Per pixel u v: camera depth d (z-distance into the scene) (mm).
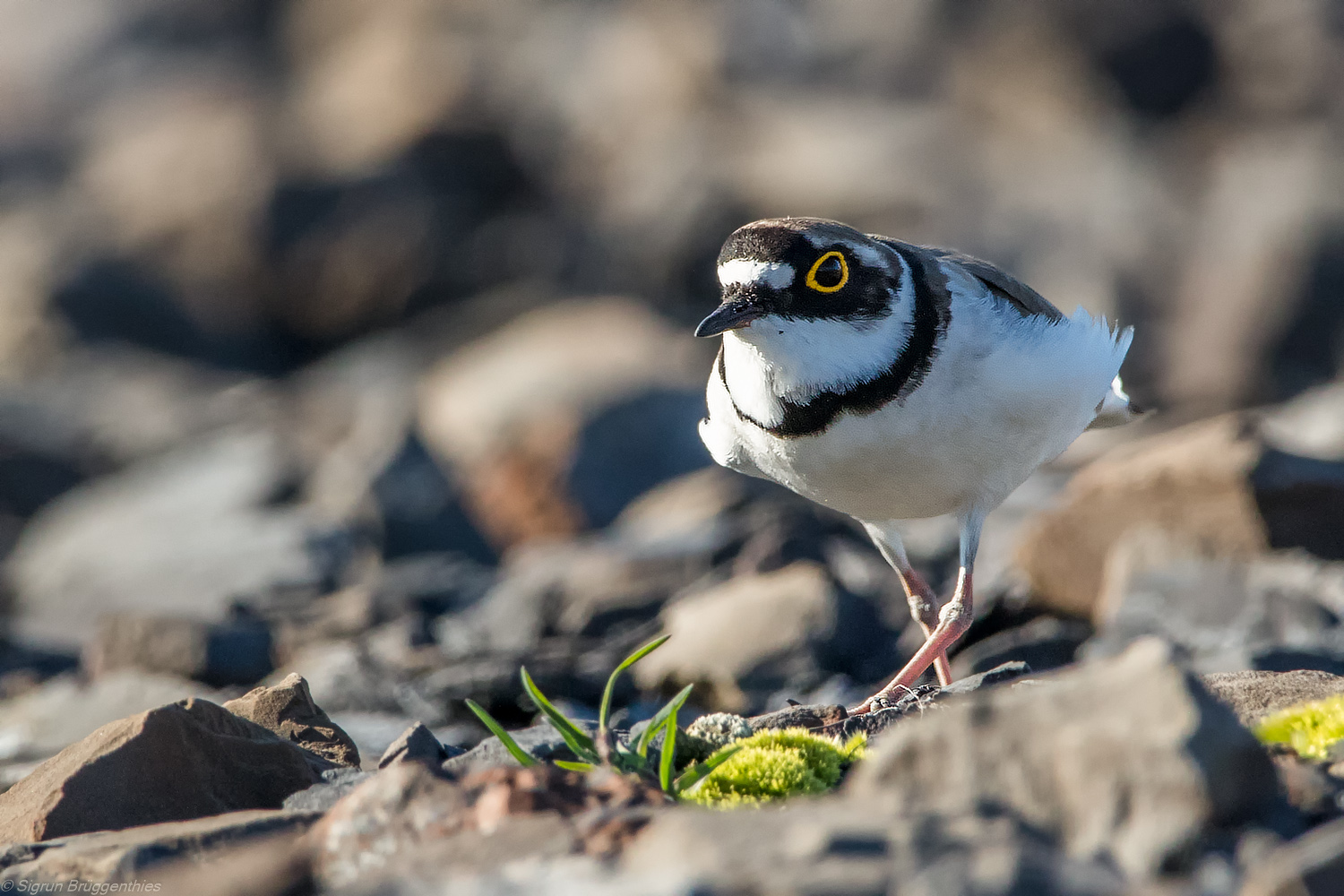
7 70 50875
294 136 38094
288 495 18031
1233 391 27031
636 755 5020
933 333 6852
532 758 5164
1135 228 31844
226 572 14852
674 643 10047
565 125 37438
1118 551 10406
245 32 50250
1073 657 9688
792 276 6707
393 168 35688
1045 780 4188
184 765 5559
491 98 37969
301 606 13211
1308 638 9078
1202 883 3824
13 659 12125
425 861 3990
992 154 35188
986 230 31641
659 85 37281
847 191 32594
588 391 19922
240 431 24062
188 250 35375
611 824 4051
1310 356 28047
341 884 4207
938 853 3729
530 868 3855
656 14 38688
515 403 20250
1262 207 30500
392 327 34531
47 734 9367
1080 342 7195
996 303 7148
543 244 34500
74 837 5016
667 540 12922
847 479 7227
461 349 30719
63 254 35500
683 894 3551
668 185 33750
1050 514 10914
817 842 3795
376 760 7746
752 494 14781
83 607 15078
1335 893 3701
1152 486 10617
